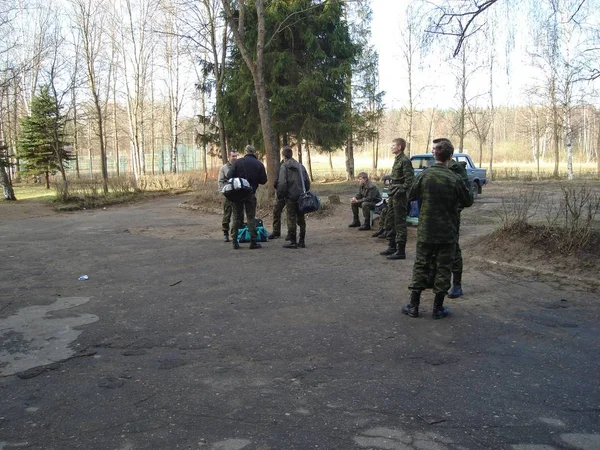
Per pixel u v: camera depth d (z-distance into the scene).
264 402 3.58
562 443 3.02
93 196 21.69
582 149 71.12
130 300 6.32
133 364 4.32
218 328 5.23
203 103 35.03
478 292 6.50
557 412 3.41
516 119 68.19
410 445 3.00
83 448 3.01
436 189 5.25
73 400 3.65
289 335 5.00
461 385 3.84
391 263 8.33
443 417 3.34
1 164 21.69
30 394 3.76
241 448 2.98
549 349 4.58
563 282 6.85
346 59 24.73
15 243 10.90
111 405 3.56
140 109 39.78
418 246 5.43
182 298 6.39
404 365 4.24
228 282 7.18
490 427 3.21
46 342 4.88
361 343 4.76
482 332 5.03
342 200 18.14
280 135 25.17
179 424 3.28
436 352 4.52
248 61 16.39
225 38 24.09
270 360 4.38
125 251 9.82
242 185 9.32
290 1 22.97
